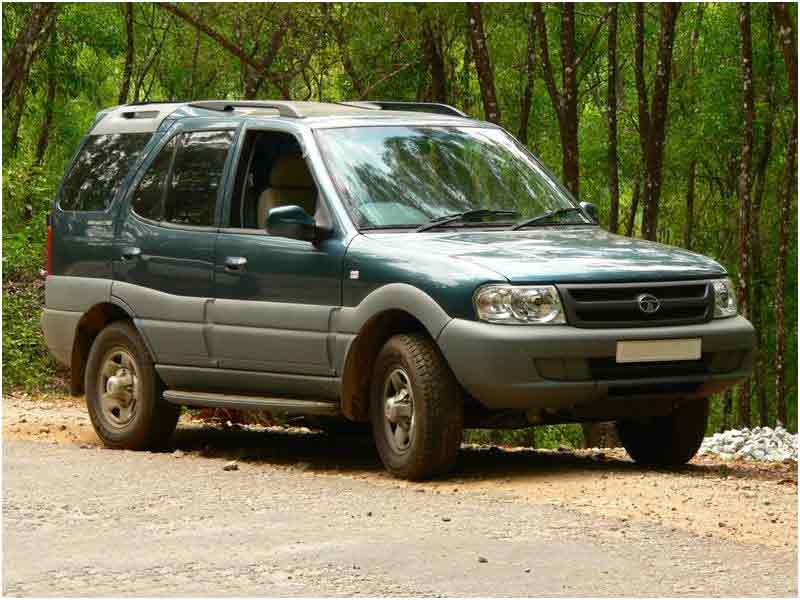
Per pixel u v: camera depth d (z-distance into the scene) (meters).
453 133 12.69
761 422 44.81
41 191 26.17
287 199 12.42
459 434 10.92
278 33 32.34
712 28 43.09
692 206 45.19
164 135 13.52
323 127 12.25
